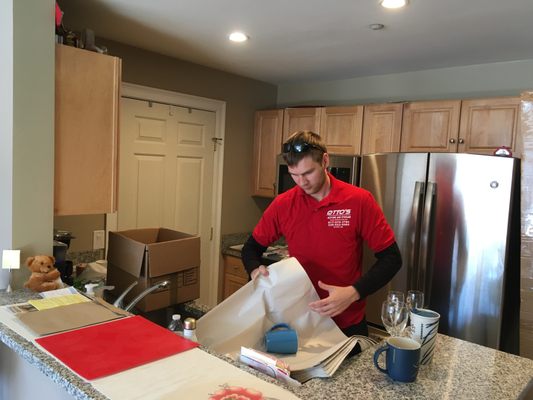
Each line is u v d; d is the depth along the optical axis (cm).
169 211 328
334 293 134
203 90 334
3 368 169
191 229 346
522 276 206
